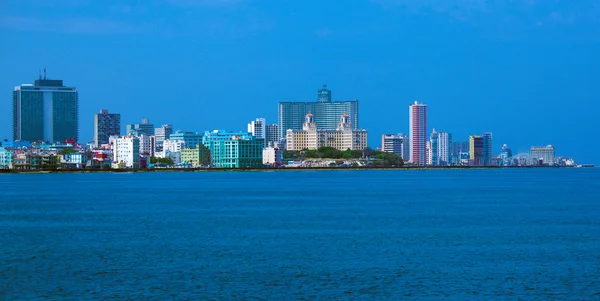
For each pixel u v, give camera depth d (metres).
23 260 149.50
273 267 141.00
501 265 142.12
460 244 169.12
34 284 126.75
